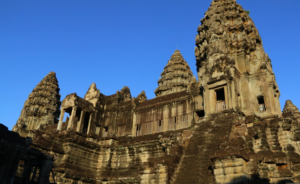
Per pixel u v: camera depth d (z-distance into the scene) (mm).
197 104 37188
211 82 33188
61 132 41500
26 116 78688
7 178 17016
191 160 25375
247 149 23047
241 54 35469
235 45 35781
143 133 43094
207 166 23250
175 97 42156
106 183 39438
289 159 24469
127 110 46875
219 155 21328
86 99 50500
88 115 48469
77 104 44750
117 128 46625
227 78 31656
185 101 40562
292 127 27234
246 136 25344
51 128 58031
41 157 20797
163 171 24828
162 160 25344
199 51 39938
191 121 37688
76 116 48562
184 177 23828
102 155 43156
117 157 42094
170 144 34688
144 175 26156
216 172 21297
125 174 39188
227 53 34812
